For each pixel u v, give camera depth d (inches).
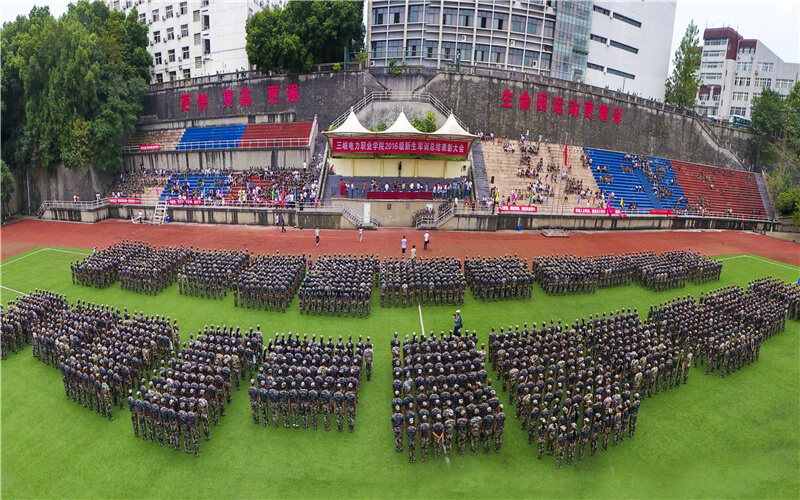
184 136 2095.2
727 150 2454.5
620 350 743.1
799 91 2615.7
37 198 1948.8
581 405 679.7
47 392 734.5
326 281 978.1
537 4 2354.8
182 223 1672.0
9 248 1445.6
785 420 693.3
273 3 2623.0
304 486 555.2
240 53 2406.5
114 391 689.0
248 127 2028.8
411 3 2260.1
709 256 1450.5
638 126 2245.3
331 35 1968.5
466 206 1541.6
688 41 2620.6
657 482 578.2
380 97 1910.7
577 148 2055.9
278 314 956.6
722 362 796.6
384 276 1030.4
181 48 2578.7
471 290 1075.9
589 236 1568.7
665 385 753.0
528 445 626.5
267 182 1726.1
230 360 714.2
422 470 581.3
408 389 653.9
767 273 1327.5
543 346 769.6
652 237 1638.8
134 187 1876.2
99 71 1835.6
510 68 2368.4
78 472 580.7
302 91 2016.5
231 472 575.2
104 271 1099.3
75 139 1784.0
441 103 1937.7
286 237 1446.9
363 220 1583.4
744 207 2082.9
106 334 781.9
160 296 1053.2
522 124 2026.3
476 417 595.5
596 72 2630.4
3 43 1860.2
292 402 647.8
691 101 2632.9
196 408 607.5
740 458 622.2
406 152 1619.1
